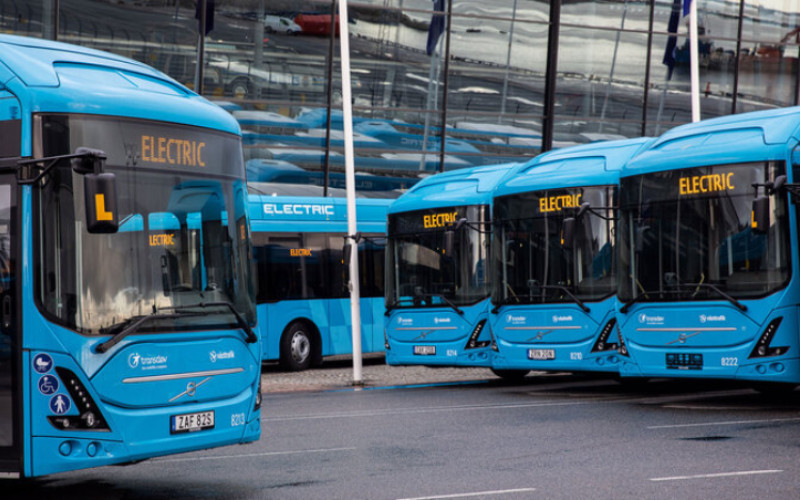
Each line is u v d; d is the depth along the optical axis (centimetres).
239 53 4062
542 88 4653
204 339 1221
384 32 4322
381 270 3503
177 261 1212
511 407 2084
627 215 2091
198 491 1268
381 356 4078
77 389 1111
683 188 2000
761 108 5031
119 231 1162
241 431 1258
